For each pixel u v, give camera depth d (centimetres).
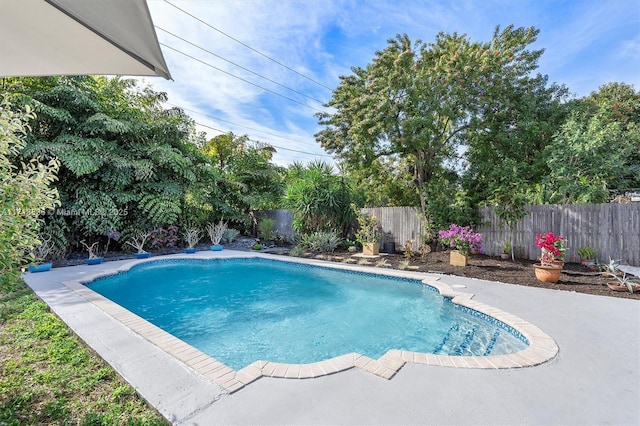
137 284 779
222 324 514
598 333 384
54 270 789
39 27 193
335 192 1194
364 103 985
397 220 1135
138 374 284
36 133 962
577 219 782
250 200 1545
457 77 927
